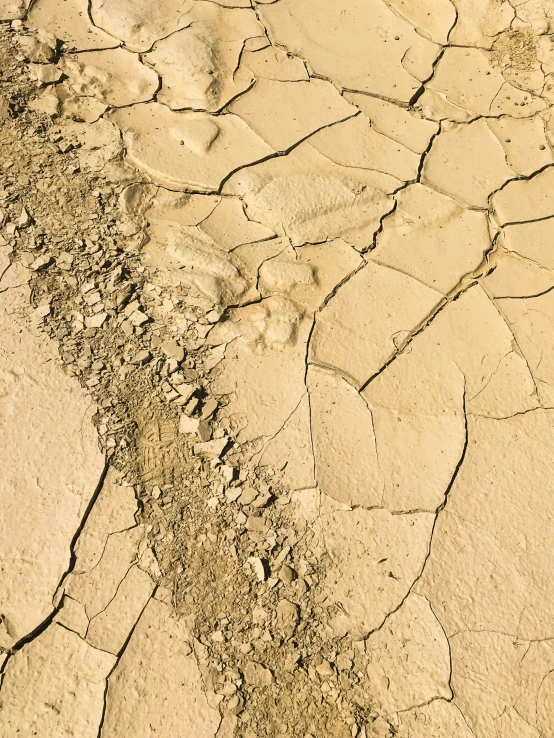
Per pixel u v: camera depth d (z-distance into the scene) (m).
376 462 2.32
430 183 3.02
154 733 1.86
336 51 3.44
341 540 2.17
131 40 3.29
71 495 2.16
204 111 3.12
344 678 1.97
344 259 2.77
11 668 1.91
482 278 2.78
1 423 2.26
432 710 1.94
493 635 2.06
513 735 1.93
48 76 3.07
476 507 2.27
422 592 2.11
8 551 2.06
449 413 2.44
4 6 3.26
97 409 2.31
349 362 2.52
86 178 2.81
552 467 2.37
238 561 2.10
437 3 3.69
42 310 2.46
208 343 2.49
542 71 3.50
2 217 2.64
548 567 2.18
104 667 1.93
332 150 3.07
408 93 3.32
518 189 3.05
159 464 2.24
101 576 2.05
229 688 1.92
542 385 2.53
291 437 2.34
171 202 2.82
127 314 2.50
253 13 3.52
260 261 2.71
